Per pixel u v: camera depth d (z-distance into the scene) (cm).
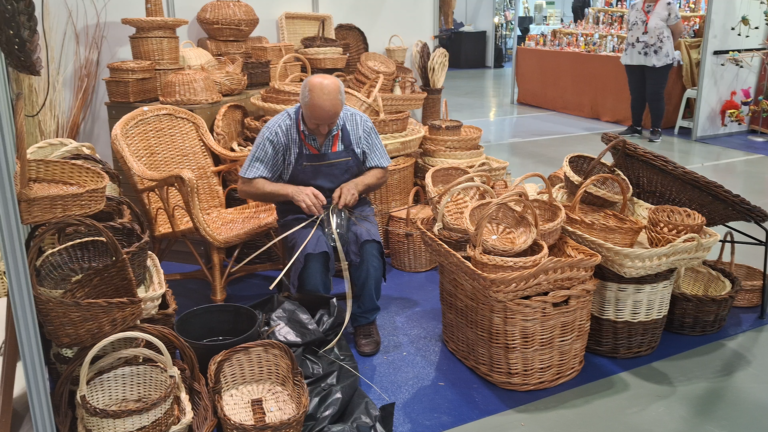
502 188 344
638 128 730
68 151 272
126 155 295
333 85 241
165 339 217
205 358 224
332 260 263
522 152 649
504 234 267
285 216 272
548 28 984
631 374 258
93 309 186
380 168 274
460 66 1464
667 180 293
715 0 668
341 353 246
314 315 266
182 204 346
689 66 730
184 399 196
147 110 329
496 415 230
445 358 271
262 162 261
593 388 248
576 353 252
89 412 180
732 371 259
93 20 418
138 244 223
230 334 249
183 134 342
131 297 210
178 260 363
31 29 158
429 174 317
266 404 215
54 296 191
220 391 208
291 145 262
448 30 1050
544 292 245
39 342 171
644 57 672
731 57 696
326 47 452
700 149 665
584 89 861
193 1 464
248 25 451
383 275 272
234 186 349
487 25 1451
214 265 313
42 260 222
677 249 247
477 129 411
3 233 160
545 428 222
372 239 267
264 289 338
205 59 430
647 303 260
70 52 413
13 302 165
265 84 443
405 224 357
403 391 246
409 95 392
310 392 219
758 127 748
